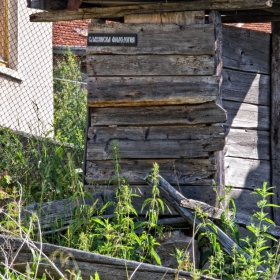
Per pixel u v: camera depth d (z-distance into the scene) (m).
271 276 7.38
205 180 9.97
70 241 8.91
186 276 7.04
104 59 10.31
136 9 10.23
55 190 10.78
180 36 10.05
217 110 9.91
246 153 10.98
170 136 10.16
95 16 10.47
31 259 7.13
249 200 10.92
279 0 10.21
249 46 11.12
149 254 8.98
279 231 9.68
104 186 10.35
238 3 9.77
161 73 10.11
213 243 8.55
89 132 10.47
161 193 9.48
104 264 7.12
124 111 10.34
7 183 10.89
